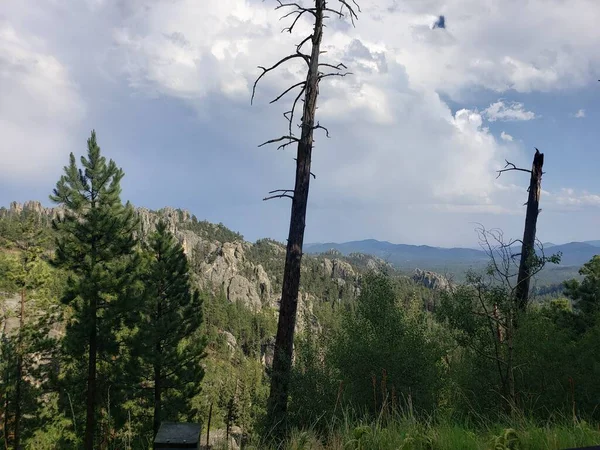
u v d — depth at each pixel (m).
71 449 25.11
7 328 32.78
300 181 11.07
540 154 13.95
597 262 19.62
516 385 8.09
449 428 4.82
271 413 8.48
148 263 30.86
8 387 27.20
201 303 30.05
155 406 26.22
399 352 8.96
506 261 8.17
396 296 10.58
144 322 27.02
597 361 8.16
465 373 8.93
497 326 8.38
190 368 28.64
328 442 4.94
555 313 17.48
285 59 11.57
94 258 25.66
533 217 13.92
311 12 11.40
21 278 30.28
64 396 25.11
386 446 4.37
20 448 27.02
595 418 6.90
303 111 11.34
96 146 27.62
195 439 2.70
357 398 8.40
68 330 24.69
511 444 3.99
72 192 26.77
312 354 9.27
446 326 9.32
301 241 10.80
